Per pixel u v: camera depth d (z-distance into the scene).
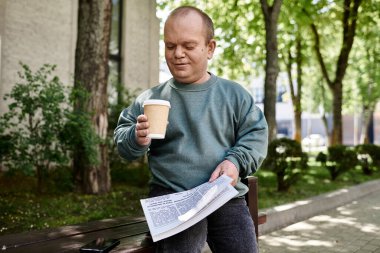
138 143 1.76
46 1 10.19
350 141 51.06
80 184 6.86
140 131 1.68
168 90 2.05
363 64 23.20
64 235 2.35
